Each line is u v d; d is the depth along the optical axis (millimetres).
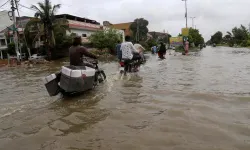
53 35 30281
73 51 6648
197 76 8492
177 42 45312
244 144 3002
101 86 7199
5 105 5484
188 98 5332
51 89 5957
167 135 3355
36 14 29406
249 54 23531
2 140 3459
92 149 3039
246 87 6285
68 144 3215
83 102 5383
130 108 4738
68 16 39250
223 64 12562
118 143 3174
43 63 22500
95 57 7109
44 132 3654
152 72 10031
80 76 5918
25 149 3137
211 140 3146
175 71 10141
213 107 4562
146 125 3783
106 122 3996
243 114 4117
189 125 3691
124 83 7559
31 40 32062
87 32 41281
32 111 4867
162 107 4711
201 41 72938
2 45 36469
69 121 4105
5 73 14047
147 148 2990
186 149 2924
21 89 7754
